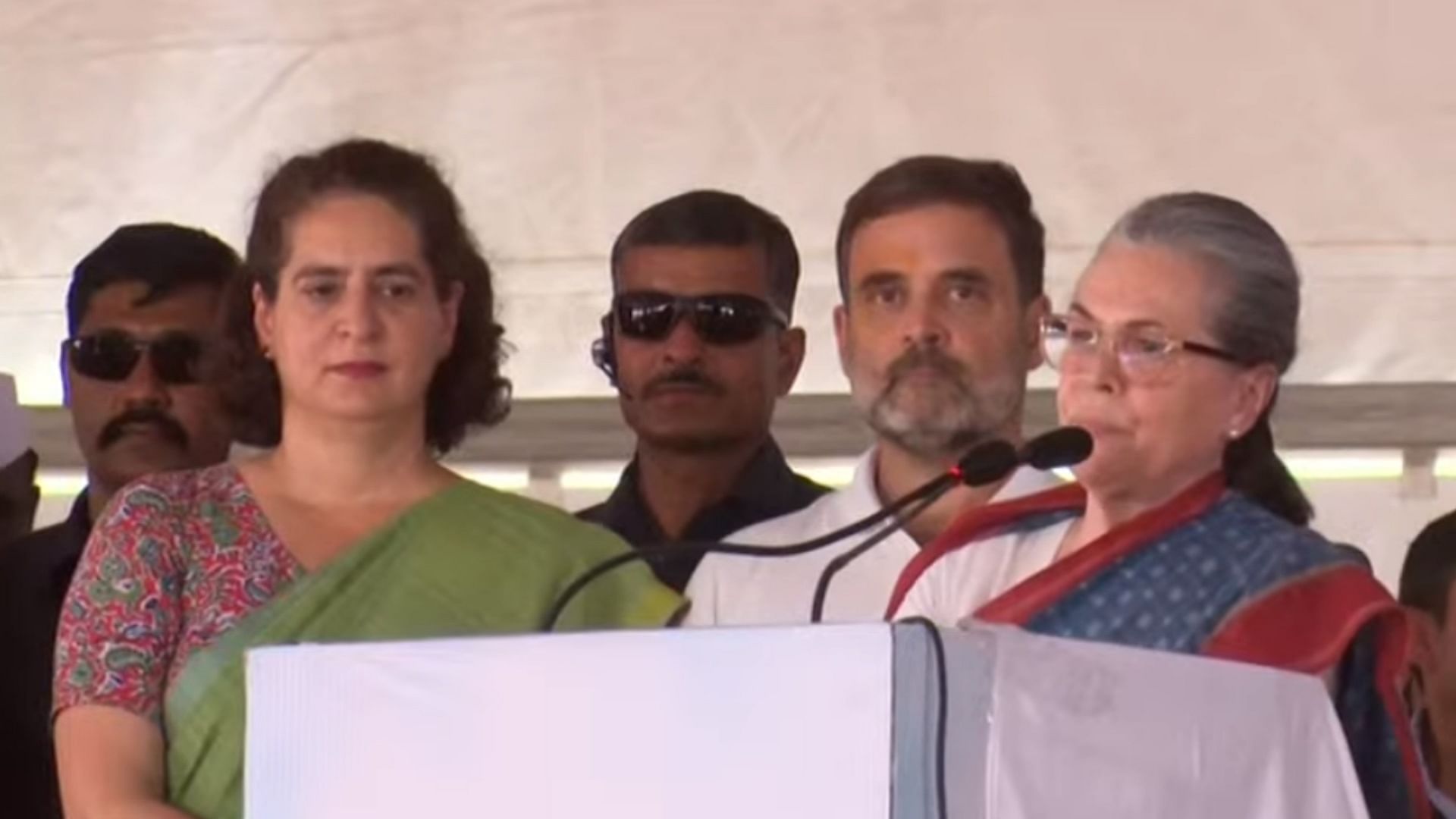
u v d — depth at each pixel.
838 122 12.45
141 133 12.79
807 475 12.84
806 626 5.26
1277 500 7.70
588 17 12.56
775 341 11.05
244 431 9.24
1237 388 7.54
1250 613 6.98
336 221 8.12
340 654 5.62
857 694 5.19
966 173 9.58
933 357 9.30
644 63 12.55
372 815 5.55
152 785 7.41
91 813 7.30
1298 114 12.16
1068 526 8.05
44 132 12.83
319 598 7.63
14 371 12.96
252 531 7.86
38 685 9.90
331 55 12.68
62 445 12.96
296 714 5.62
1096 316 7.56
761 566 9.23
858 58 12.41
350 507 8.01
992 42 12.32
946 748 5.25
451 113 12.63
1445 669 10.78
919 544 9.18
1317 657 6.83
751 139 12.52
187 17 12.75
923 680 5.20
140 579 7.66
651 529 10.98
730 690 5.27
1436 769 10.71
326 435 8.03
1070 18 12.27
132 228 11.16
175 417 10.93
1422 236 12.16
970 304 9.38
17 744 9.80
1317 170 12.18
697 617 9.14
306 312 8.08
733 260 10.95
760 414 11.01
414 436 8.16
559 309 12.70
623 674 5.37
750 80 12.50
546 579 7.88
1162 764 5.50
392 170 8.28
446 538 7.86
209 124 12.77
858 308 9.51
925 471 9.38
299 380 8.05
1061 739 5.39
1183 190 12.22
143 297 10.93
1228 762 5.60
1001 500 8.23
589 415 12.77
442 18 12.62
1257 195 12.22
